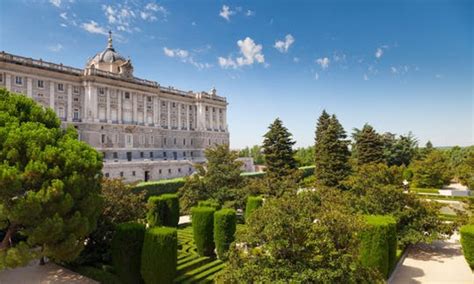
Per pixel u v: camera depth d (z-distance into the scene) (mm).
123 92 78938
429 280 21312
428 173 64250
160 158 87938
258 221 14766
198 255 25000
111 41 90625
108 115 74625
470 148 91250
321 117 79250
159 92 89188
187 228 35594
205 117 105312
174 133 95188
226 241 23906
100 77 72562
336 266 13789
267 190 37781
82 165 18438
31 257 16984
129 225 19734
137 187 44156
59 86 68062
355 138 87312
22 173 16406
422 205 26797
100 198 19688
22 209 15953
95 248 22016
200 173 40469
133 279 19219
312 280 13547
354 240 15133
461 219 25812
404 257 25828
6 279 20422
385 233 20312
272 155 52844
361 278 14602
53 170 17094
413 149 86938
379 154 63531
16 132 17359
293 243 13914
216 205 30625
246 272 13984
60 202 16844
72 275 21172
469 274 22266
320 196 20281
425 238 25250
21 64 60750
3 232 26062
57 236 16953
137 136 81312
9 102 19891
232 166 39406
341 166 52062
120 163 65000
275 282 13258
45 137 18203
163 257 18094
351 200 27516
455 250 27656
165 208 34594
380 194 26844
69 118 68812
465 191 57312
